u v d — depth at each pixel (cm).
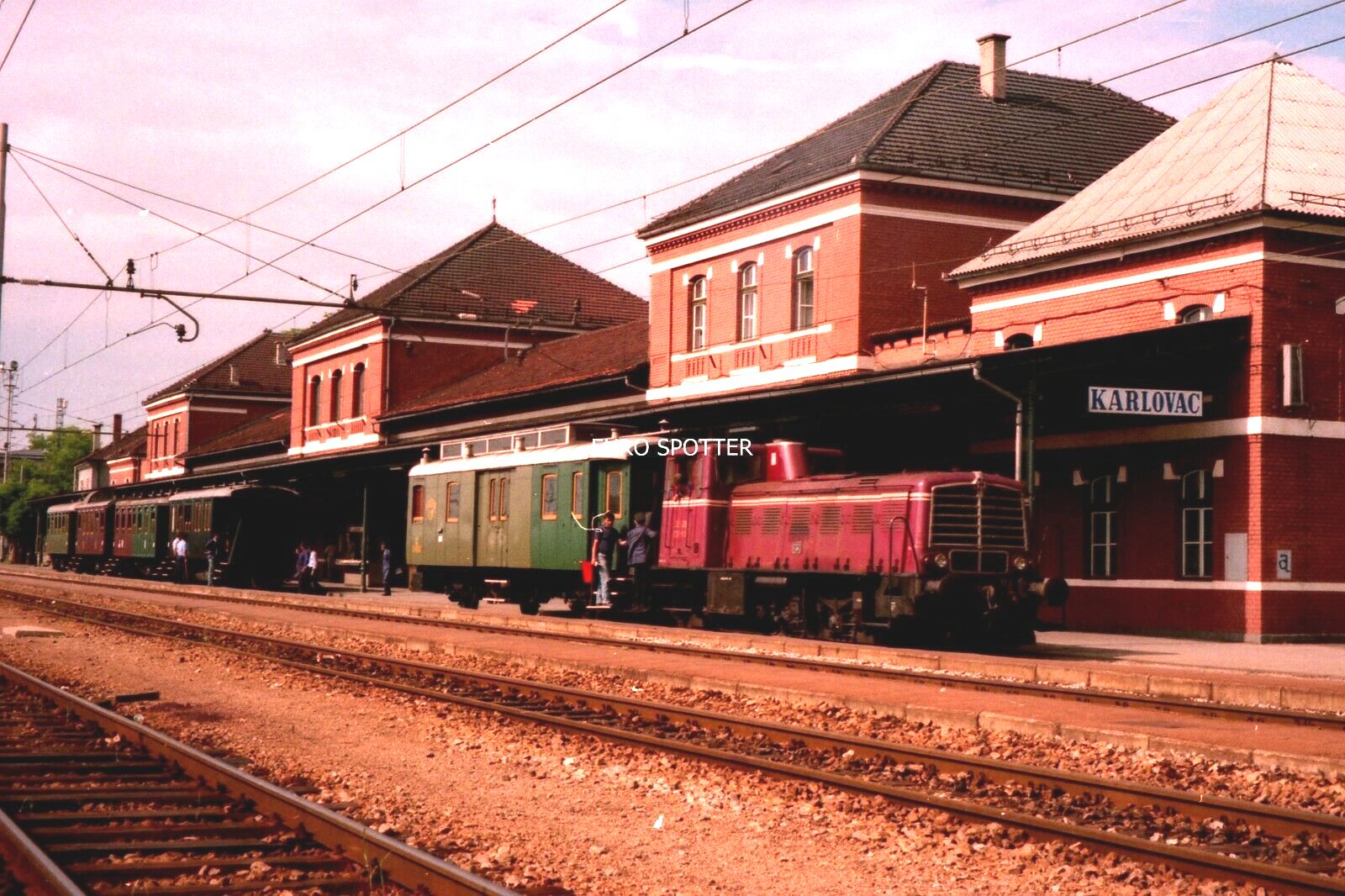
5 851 818
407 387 5425
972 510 2134
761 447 2512
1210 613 2403
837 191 3353
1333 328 2430
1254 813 898
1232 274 2408
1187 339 2294
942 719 1362
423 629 2684
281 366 7888
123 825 911
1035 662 1805
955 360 2202
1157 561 2505
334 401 5903
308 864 812
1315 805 980
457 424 5003
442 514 3400
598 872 817
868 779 1088
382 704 1567
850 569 2206
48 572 6831
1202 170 2666
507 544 3092
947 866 833
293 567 4738
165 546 5228
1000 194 3438
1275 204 2356
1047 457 2733
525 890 760
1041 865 829
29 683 1667
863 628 2183
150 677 1869
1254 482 2341
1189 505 2480
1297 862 814
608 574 2706
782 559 2369
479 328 5541
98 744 1273
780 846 885
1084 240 2712
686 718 1391
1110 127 3791
